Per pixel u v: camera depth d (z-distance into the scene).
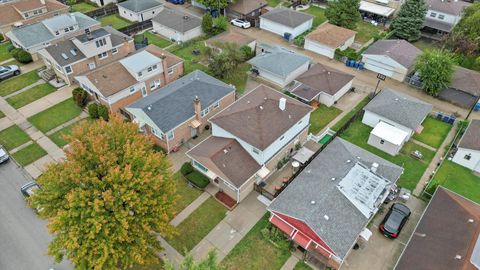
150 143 32.47
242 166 37.69
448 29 68.19
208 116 47.59
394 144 42.88
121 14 78.62
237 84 56.88
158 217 27.62
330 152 38.97
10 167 41.88
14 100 52.47
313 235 30.77
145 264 32.16
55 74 57.22
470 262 27.05
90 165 28.09
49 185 27.22
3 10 68.12
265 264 32.28
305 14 72.19
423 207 37.50
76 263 25.20
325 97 51.97
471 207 33.25
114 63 50.69
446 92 53.25
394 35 69.75
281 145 40.66
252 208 37.31
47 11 72.50
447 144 45.81
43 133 46.72
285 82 55.91
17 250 33.38
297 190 34.59
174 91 46.25
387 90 51.09
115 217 25.56
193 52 64.75
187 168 39.94
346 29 66.44
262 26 73.62
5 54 63.69
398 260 30.11
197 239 34.34
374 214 34.16
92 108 48.12
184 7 83.56
